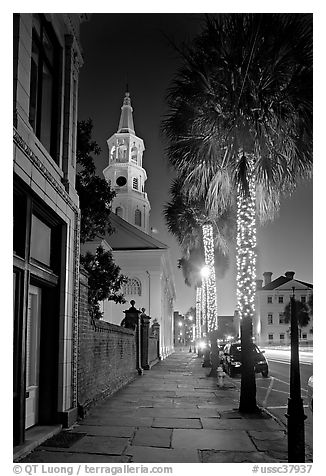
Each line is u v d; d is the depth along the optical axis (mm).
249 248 12492
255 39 11062
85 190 17531
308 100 10953
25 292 7094
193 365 29047
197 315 45906
